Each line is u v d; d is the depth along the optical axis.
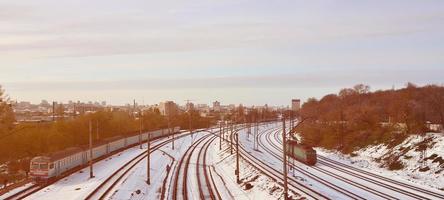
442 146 63.03
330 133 106.38
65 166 60.41
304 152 73.19
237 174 58.28
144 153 89.50
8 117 76.25
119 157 83.38
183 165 76.81
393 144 75.06
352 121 101.94
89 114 106.19
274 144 112.31
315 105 164.38
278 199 43.16
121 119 125.19
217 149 104.62
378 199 42.06
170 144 113.81
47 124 92.31
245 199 46.69
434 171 56.53
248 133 134.62
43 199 42.38
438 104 85.38
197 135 146.88
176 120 186.75
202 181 59.22
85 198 42.28
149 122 148.25
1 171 76.81
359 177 57.50
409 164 62.59
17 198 42.88
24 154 83.38
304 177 57.94
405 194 44.75
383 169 65.75
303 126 136.88
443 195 44.22
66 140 89.69
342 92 161.62
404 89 119.00
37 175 52.81
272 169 63.62
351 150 86.06
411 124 77.62
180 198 46.66
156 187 54.62
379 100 123.94
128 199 44.16
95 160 76.19
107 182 53.03
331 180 54.97
